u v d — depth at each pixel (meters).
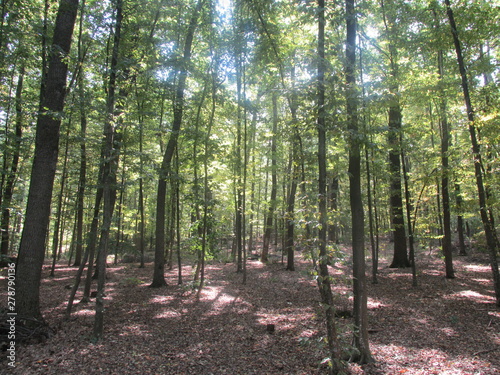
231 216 21.14
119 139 9.92
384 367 5.14
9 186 11.86
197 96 11.41
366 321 5.39
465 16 8.59
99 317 6.32
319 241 4.62
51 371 4.98
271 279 13.10
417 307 8.55
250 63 12.46
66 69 7.10
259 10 9.67
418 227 12.77
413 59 11.10
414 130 8.55
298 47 11.86
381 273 13.42
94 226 8.54
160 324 7.48
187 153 12.25
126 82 7.77
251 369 5.20
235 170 14.47
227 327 7.30
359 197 5.48
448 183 12.10
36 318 6.53
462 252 18.03
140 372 5.04
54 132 7.00
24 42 7.91
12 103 8.16
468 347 5.90
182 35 12.52
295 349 5.98
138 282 12.09
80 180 10.73
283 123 6.12
